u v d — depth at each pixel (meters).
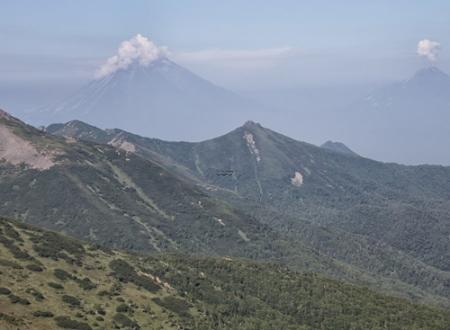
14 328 135.88
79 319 154.25
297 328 191.62
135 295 183.38
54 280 173.00
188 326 173.00
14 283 161.88
